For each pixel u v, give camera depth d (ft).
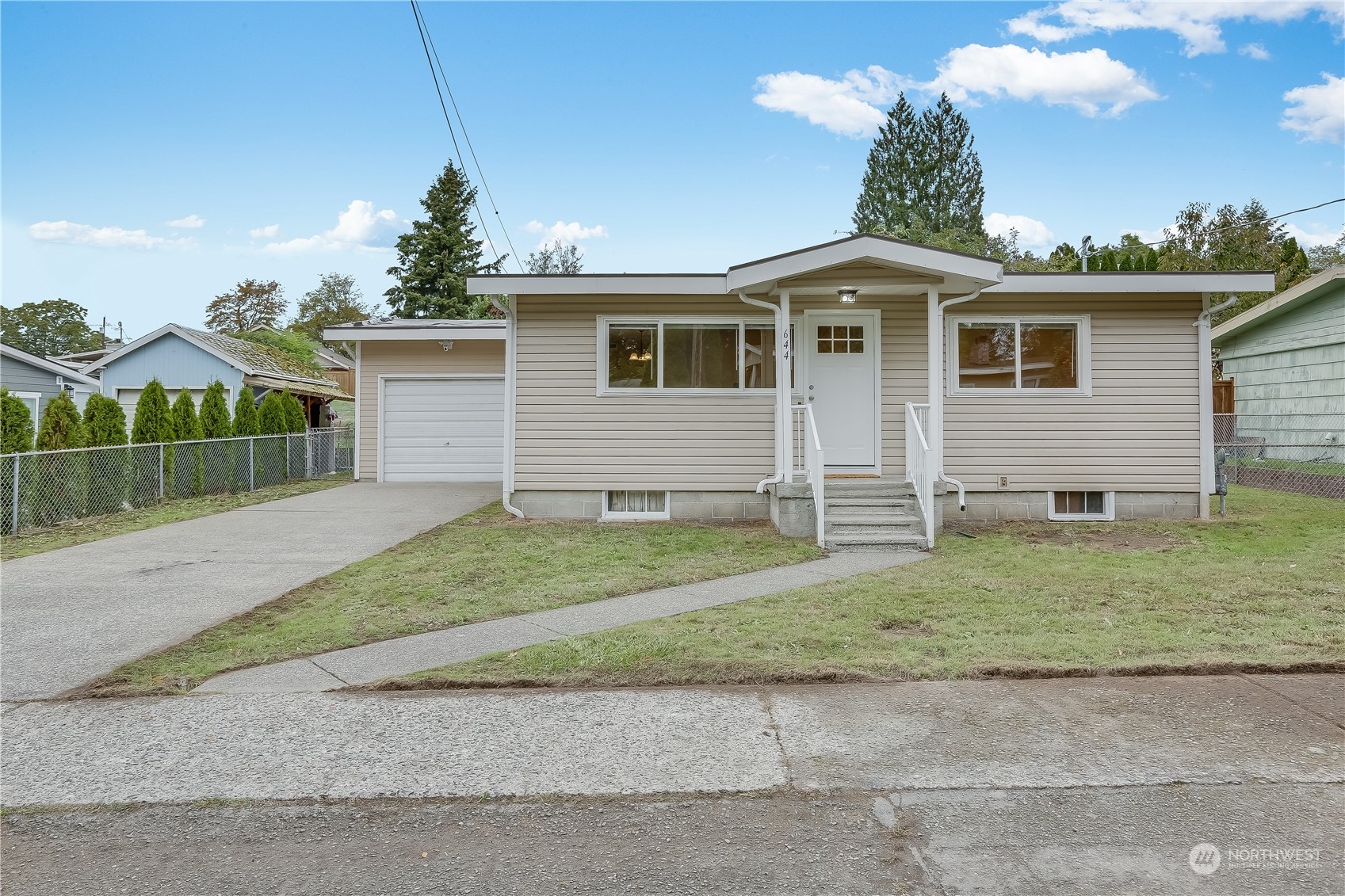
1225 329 60.18
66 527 34.83
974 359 35.50
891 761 12.03
